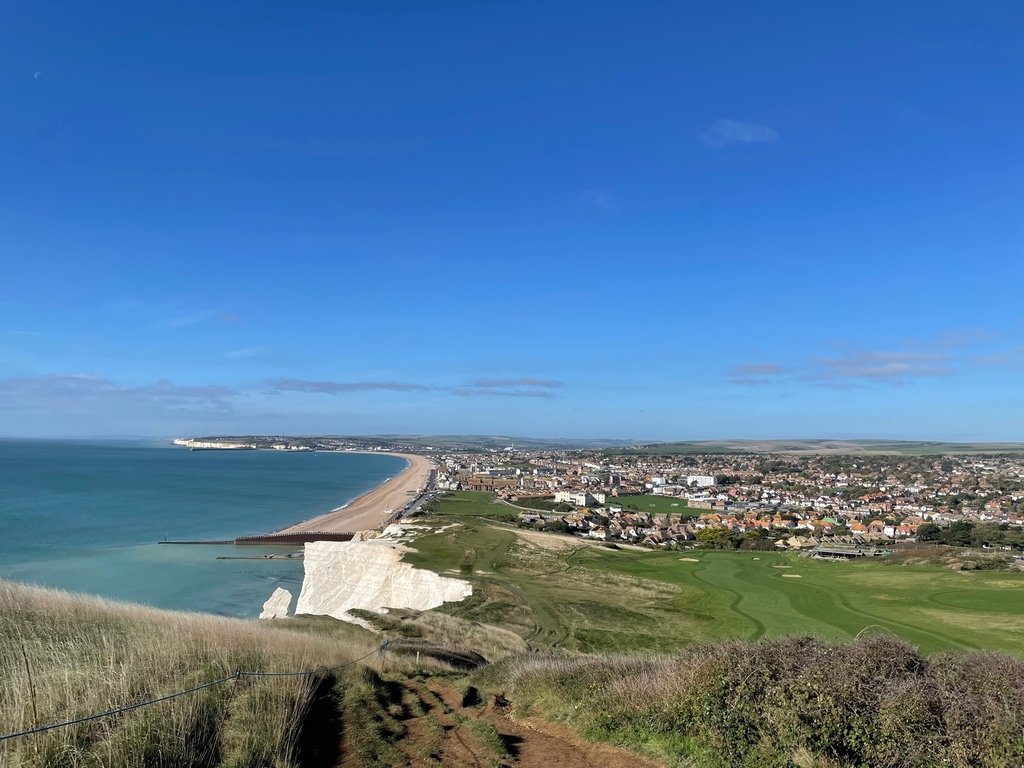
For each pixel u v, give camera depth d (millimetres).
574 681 12453
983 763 6781
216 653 10727
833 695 7809
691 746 8680
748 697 8406
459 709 11945
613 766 8711
